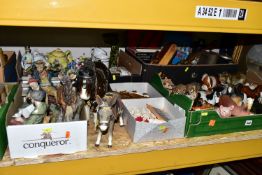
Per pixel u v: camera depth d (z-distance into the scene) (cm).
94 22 61
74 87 76
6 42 111
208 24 70
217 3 69
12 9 56
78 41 119
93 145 75
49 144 69
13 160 67
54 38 115
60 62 98
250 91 95
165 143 79
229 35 131
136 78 103
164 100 92
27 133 66
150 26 66
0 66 84
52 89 81
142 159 80
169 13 66
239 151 93
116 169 79
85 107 79
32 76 84
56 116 75
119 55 119
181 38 127
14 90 79
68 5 58
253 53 119
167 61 106
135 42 122
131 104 90
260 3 73
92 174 77
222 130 86
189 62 111
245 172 115
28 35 112
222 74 104
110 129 75
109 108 71
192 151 85
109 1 61
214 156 90
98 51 111
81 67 83
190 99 80
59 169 73
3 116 67
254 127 90
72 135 70
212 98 90
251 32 75
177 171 132
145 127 76
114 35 117
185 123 81
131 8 63
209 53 118
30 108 70
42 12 57
